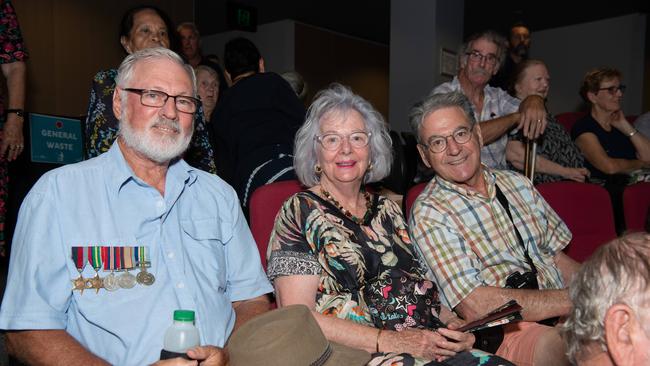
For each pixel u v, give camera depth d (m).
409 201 2.57
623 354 0.91
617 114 4.15
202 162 2.45
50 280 1.51
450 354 1.84
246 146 2.91
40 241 1.51
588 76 4.20
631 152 4.21
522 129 3.33
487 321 1.78
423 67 5.83
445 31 5.87
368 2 8.80
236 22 7.29
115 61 6.55
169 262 1.67
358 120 2.07
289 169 2.79
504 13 9.30
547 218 2.45
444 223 2.22
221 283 1.79
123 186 1.67
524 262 2.30
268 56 10.34
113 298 1.57
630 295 0.91
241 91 3.04
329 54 10.86
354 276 1.95
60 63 6.02
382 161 2.20
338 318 1.87
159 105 1.68
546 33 10.51
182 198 1.79
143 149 1.66
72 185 1.60
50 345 1.48
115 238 1.60
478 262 2.24
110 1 6.43
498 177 2.43
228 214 1.89
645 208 3.06
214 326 1.71
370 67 11.84
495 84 4.57
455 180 2.31
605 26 9.80
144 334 1.58
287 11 9.51
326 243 1.94
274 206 2.26
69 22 6.07
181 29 4.51
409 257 2.09
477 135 2.38
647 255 0.94
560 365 1.96
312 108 2.13
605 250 0.98
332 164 2.04
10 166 3.18
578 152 3.68
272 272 1.92
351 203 2.09
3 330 1.49
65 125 3.29
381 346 1.83
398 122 6.02
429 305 2.04
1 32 2.90
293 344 1.45
